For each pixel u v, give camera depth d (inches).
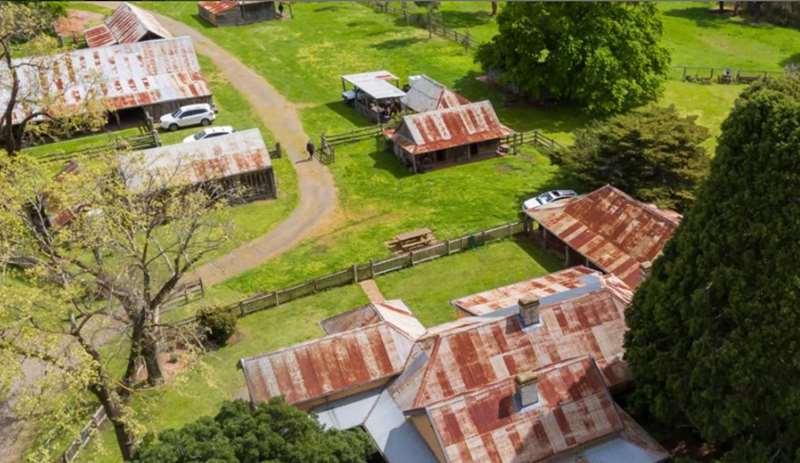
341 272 2047.2
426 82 3061.0
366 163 2802.7
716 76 3572.8
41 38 2346.2
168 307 1962.4
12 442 1560.0
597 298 1475.1
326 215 2452.0
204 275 2142.0
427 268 2123.5
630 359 1328.7
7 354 1226.6
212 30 4463.6
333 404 1409.9
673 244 1275.8
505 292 1688.0
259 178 2541.8
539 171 2674.7
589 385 1296.8
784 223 1078.4
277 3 4928.6
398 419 1350.9
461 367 1359.5
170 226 2020.2
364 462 1173.1
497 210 2404.0
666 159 2135.8
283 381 1386.6
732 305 1141.7
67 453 1487.5
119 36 3826.3
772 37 4097.0
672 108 2361.0
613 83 3009.4
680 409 1238.9
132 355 1438.2
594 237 1985.7
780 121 1084.5
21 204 1445.6
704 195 1200.2
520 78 3139.8
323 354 1423.5
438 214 2406.5
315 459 1086.4
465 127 2765.7
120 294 1428.4
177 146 2519.7
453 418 1228.5
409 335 1486.2
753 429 1154.7
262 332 1881.2
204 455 1067.9
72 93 3093.0
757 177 1106.7
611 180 2201.0
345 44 4143.7
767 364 1107.9
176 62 3417.8
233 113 3282.5
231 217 2372.0
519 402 1257.4
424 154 2723.9
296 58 3959.2
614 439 1270.9
